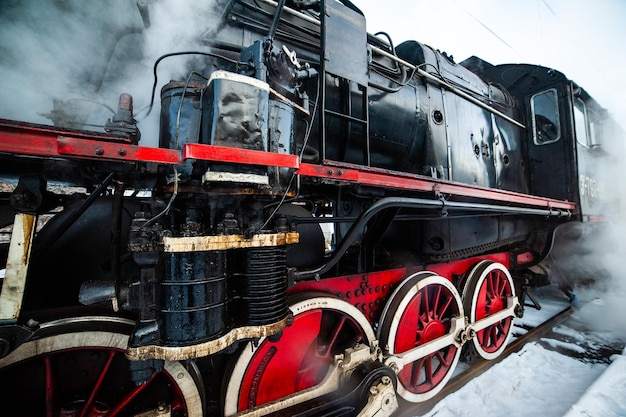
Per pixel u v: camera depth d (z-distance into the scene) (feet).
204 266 3.53
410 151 8.45
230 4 5.13
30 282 4.22
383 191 6.10
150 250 3.33
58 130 2.90
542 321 12.77
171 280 3.44
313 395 5.41
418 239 8.96
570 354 10.08
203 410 4.56
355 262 7.29
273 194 3.92
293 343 5.33
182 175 3.47
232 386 4.75
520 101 14.07
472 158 9.87
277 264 4.25
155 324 3.53
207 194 3.70
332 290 6.30
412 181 6.08
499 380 8.27
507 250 12.82
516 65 14.35
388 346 6.54
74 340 3.68
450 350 8.02
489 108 10.56
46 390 3.58
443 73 9.79
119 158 3.15
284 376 5.35
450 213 8.83
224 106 3.49
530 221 12.67
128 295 3.58
